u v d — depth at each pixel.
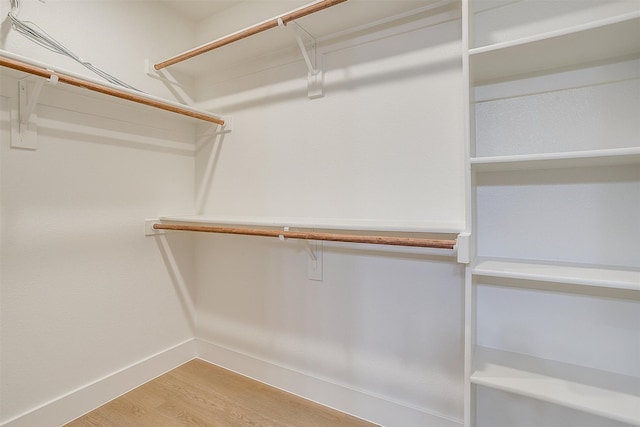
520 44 0.98
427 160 1.41
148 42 1.91
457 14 1.33
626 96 1.06
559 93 1.15
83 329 1.61
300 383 1.75
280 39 1.67
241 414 1.58
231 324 2.02
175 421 1.52
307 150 1.73
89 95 1.58
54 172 1.50
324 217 1.68
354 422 1.54
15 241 1.39
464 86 1.05
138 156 1.85
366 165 1.56
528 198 1.21
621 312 1.08
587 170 1.12
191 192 2.16
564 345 1.16
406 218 1.46
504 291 1.25
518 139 1.21
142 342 1.87
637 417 0.83
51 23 1.49
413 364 1.45
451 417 1.38
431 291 1.41
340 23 1.52
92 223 1.65
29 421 1.41
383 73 1.50
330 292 1.66
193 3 1.97
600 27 0.87
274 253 1.85
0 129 1.33
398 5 1.38
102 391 1.66
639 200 1.05
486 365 1.13
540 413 1.20
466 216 1.07
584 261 1.13
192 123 2.14
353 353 1.60
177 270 2.07
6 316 1.37
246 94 1.95
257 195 1.91
